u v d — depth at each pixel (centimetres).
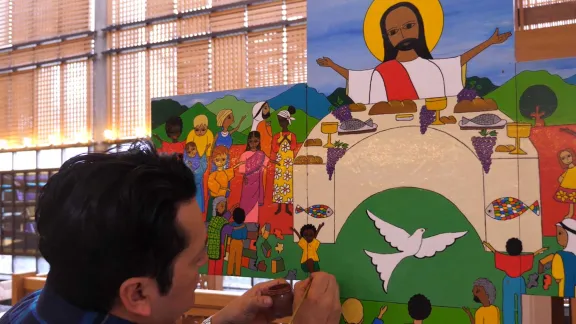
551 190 72
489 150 75
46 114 245
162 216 39
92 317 40
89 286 39
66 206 39
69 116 239
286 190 89
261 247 90
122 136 227
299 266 87
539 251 72
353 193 84
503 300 73
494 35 76
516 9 87
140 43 225
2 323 47
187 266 43
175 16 215
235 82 200
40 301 43
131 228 38
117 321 41
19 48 254
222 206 94
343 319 82
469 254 76
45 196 42
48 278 43
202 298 112
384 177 82
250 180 92
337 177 85
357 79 84
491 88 75
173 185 41
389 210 81
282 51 191
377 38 83
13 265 249
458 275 76
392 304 79
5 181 252
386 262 81
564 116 71
